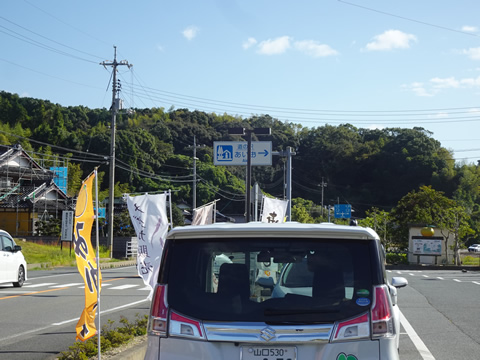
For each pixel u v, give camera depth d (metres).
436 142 74.94
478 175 71.19
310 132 83.25
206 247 3.85
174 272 3.83
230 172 71.06
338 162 76.94
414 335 9.59
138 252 11.34
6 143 64.31
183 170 65.25
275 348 3.61
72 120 84.25
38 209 47.38
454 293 17.03
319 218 66.00
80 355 6.60
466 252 67.38
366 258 3.75
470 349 8.35
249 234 3.78
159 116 86.25
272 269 3.90
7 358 7.44
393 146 74.94
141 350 7.34
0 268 16.73
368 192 74.44
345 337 3.60
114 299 14.86
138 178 62.03
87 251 6.20
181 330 3.70
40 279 21.20
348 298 3.68
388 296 3.73
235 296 3.73
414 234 37.78
